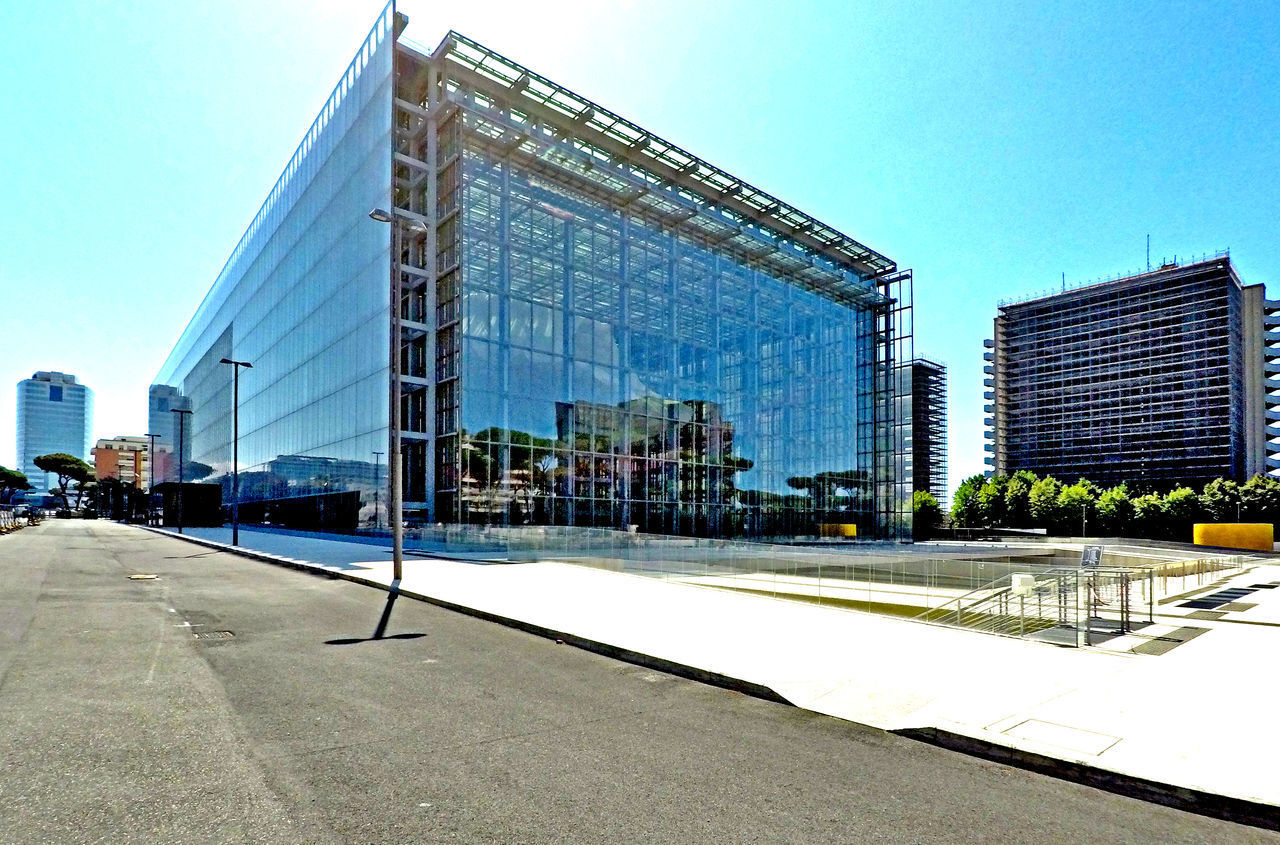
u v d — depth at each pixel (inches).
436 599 530.3
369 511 1397.6
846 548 1766.7
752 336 1894.7
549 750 214.1
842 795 184.5
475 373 1307.8
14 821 159.3
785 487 1931.6
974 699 261.7
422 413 1376.7
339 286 1637.6
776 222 1939.0
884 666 313.0
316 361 1769.2
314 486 1752.0
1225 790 177.2
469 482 1277.1
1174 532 3484.3
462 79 1405.0
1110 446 5585.6
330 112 1768.0
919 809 176.7
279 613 477.4
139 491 4023.1
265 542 1332.4
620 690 287.1
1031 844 159.0
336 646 367.6
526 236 1428.4
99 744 211.0
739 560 731.4
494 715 248.8
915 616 591.2
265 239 2306.8
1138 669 309.4
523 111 1482.5
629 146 1596.9
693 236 1769.2
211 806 169.5
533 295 1423.5
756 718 250.7
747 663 316.8
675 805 175.6
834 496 2092.8
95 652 339.6
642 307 1630.2
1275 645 369.7
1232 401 5054.1
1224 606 567.2
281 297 2097.7
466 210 1338.6
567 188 1513.3
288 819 163.2
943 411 4734.3
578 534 1080.2
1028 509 3786.9
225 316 2807.6
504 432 1338.6
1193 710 246.1
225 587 629.3
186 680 289.6
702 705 266.5
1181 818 174.4
